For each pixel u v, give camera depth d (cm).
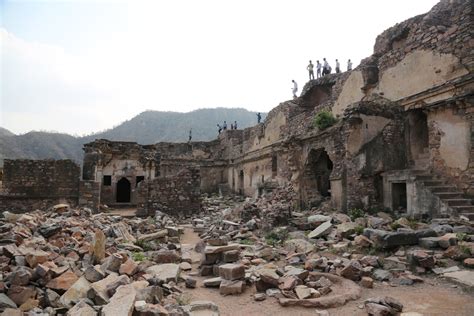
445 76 1252
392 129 1433
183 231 1509
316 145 1694
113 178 2691
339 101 1917
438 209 1114
